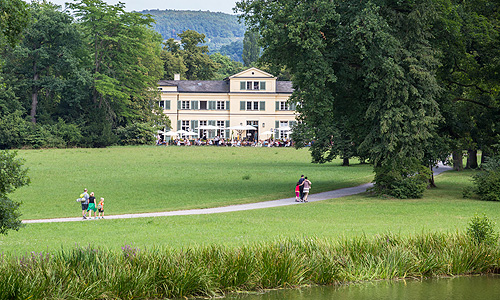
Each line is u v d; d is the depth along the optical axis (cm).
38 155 6275
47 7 8362
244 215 2372
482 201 2867
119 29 8569
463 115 3428
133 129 8956
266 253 1149
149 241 1555
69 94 8025
